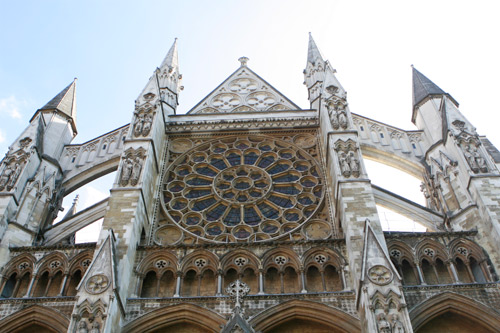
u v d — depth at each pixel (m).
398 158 34.16
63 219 30.58
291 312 23.70
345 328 22.89
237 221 30.45
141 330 23.47
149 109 33.97
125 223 26.23
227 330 20.95
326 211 30.50
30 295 25.05
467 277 25.33
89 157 35.53
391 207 30.61
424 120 35.25
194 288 25.47
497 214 26.02
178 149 35.66
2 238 27.28
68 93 38.94
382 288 21.61
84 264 26.20
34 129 33.31
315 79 39.78
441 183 30.45
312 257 26.16
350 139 30.61
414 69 39.53
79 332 20.81
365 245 23.45
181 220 30.30
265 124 36.59
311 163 33.94
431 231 29.47
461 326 23.66
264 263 25.81
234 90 42.34
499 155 32.34
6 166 30.59
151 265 26.25
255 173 33.75
